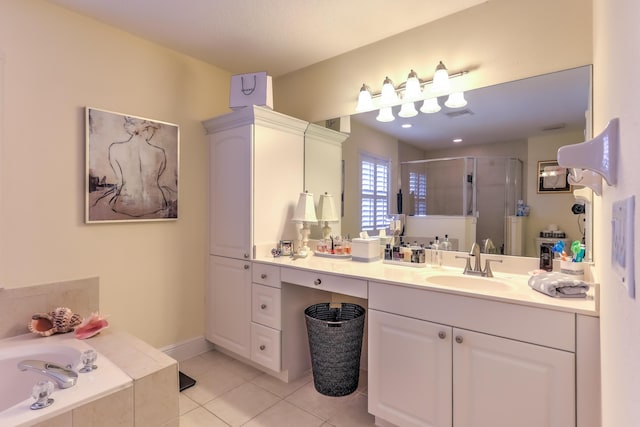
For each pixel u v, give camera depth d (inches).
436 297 61.3
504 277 71.8
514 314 53.7
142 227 95.1
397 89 92.7
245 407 78.5
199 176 108.1
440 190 85.6
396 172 92.8
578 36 68.4
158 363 61.4
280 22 87.2
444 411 60.5
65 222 80.8
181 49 101.1
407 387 65.0
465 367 58.2
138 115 93.5
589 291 56.7
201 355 106.4
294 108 116.8
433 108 86.6
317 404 79.7
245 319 96.5
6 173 72.3
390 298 67.2
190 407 78.5
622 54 25.1
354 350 84.1
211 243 107.4
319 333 82.7
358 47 100.2
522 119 74.6
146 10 81.6
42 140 77.0
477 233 80.2
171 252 101.4
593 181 43.9
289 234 106.3
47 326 74.7
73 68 81.7
